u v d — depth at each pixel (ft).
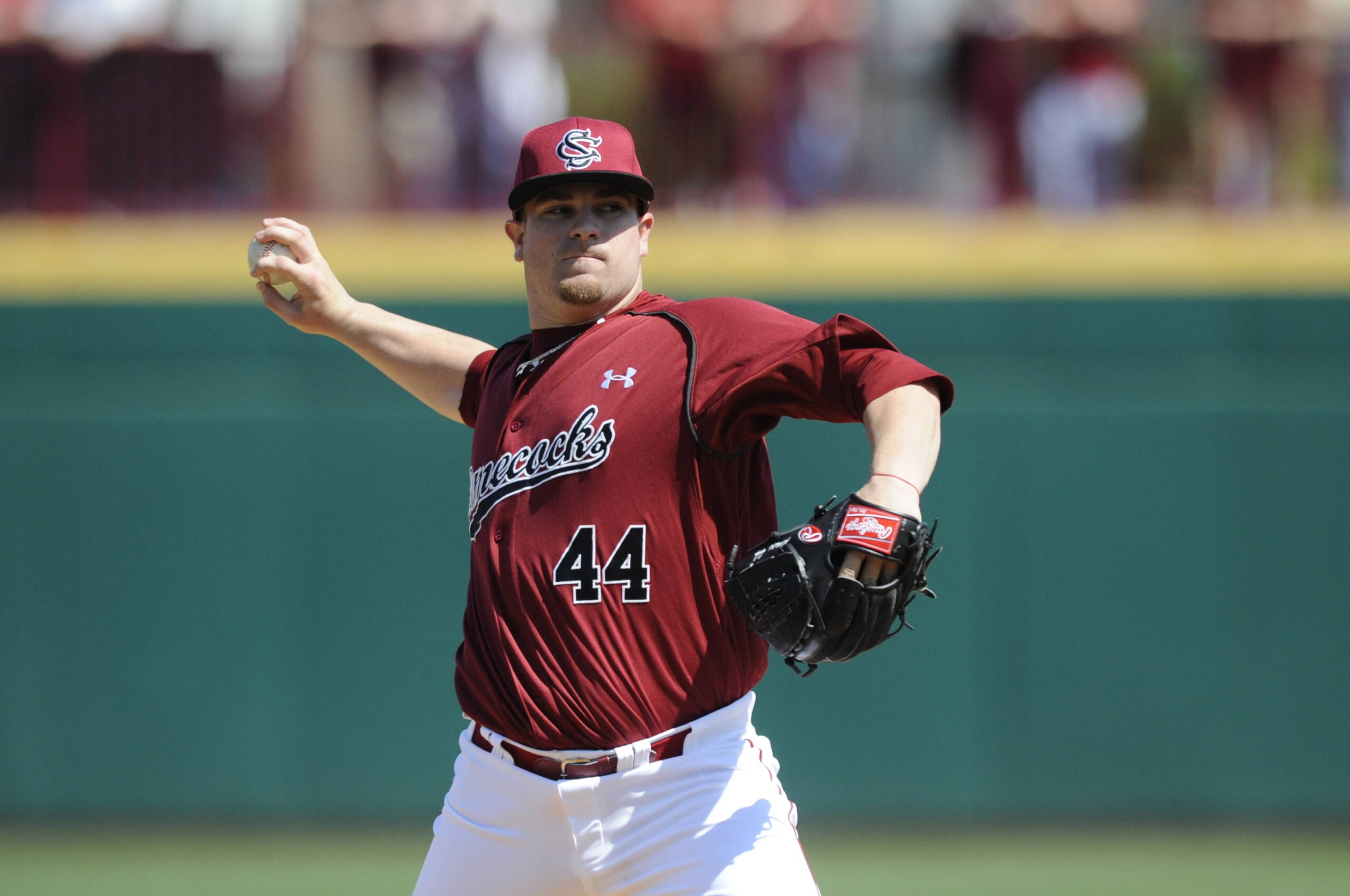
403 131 85.76
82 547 81.71
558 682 31.55
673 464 31.27
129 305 82.07
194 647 81.56
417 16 85.71
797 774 80.48
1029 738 80.18
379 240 83.56
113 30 84.58
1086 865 74.38
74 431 81.97
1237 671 79.71
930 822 80.23
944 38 85.76
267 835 80.84
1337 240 80.74
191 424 81.92
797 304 82.17
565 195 33.17
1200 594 79.92
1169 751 79.71
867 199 85.61
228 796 81.46
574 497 31.60
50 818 81.56
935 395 28.78
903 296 81.71
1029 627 80.18
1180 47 85.40
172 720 81.46
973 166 85.66
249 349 82.07
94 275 82.38
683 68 85.30
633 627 31.32
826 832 80.23
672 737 31.53
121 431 81.92
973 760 80.18
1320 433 79.92
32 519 81.82
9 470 81.87
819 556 27.61
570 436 32.04
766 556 28.37
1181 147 84.94
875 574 27.40
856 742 80.43
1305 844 77.92
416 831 81.10
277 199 85.46
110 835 81.00
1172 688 79.71
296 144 85.61
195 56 85.15
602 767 31.58
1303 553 79.77
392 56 85.46
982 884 71.41
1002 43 85.05
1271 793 79.56
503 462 33.12
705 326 31.89
